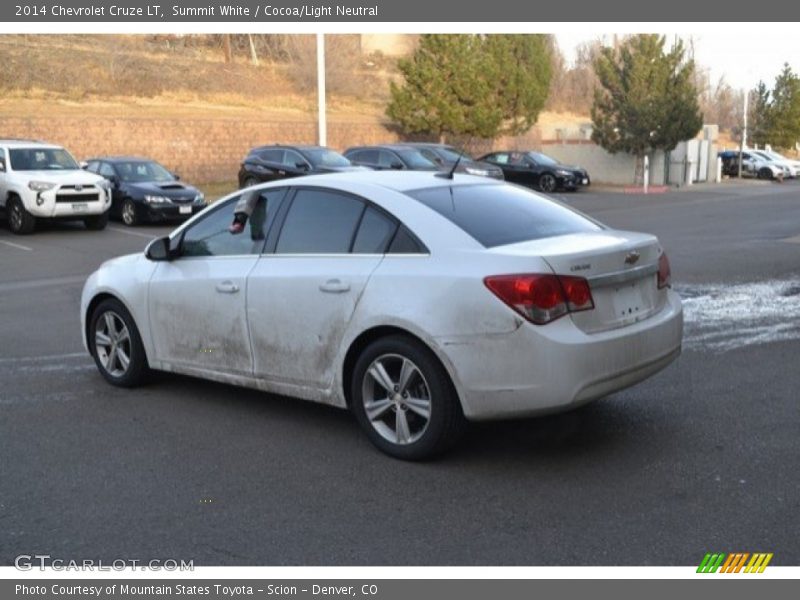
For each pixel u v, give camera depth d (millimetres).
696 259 13992
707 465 5195
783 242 16234
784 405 6320
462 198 5715
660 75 36625
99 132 30359
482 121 37094
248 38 48500
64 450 5672
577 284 4980
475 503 4750
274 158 24891
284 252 5934
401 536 4398
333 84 45375
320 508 4734
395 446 5379
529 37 38750
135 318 6867
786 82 55875
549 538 4336
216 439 5844
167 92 38906
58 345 8727
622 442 5613
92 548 4340
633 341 5184
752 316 9477
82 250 16906
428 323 5059
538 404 4891
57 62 37344
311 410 6434
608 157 39781
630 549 4207
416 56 37344
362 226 5598
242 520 4605
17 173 19547
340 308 5492
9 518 4668
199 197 21484
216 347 6297
